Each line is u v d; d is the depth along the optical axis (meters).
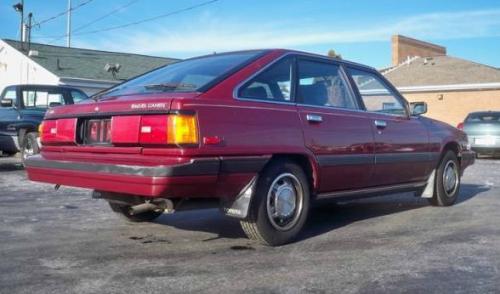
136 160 4.20
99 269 4.10
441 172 6.91
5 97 11.42
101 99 4.76
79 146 4.69
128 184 4.16
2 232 5.28
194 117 4.10
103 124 4.53
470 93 26.22
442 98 27.00
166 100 4.11
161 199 4.33
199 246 4.80
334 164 5.21
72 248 4.70
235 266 4.21
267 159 4.57
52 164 4.84
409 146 6.21
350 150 5.39
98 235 5.19
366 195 5.82
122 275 3.96
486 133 15.73
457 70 28.27
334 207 7.01
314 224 5.86
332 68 5.56
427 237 5.25
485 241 5.10
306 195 5.02
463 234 5.39
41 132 5.15
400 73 29.75
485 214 6.51
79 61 25.22
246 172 4.43
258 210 4.62
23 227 5.51
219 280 3.88
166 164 4.02
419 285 3.83
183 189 4.07
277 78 4.93
